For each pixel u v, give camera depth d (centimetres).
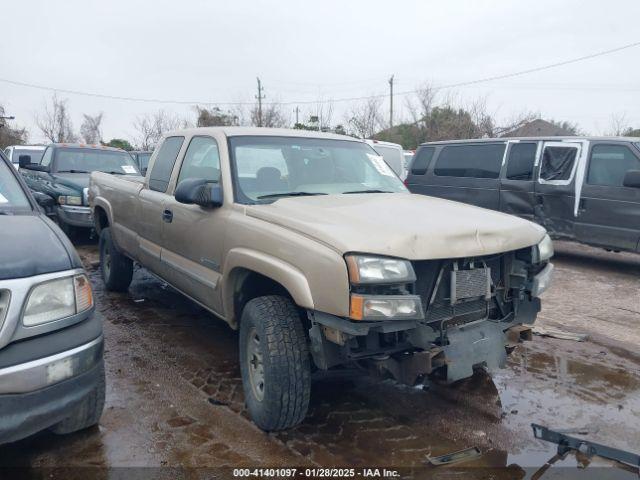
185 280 445
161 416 359
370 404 385
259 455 316
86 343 281
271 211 356
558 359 478
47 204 491
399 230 304
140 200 533
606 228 823
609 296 705
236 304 381
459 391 410
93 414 323
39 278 267
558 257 979
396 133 3100
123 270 634
